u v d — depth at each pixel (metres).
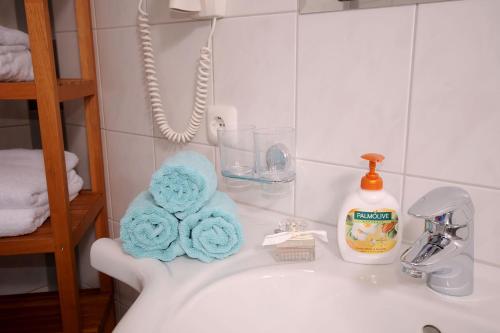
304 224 0.68
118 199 1.10
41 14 0.71
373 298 0.55
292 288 0.59
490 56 0.52
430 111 0.58
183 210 0.62
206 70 0.81
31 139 1.24
